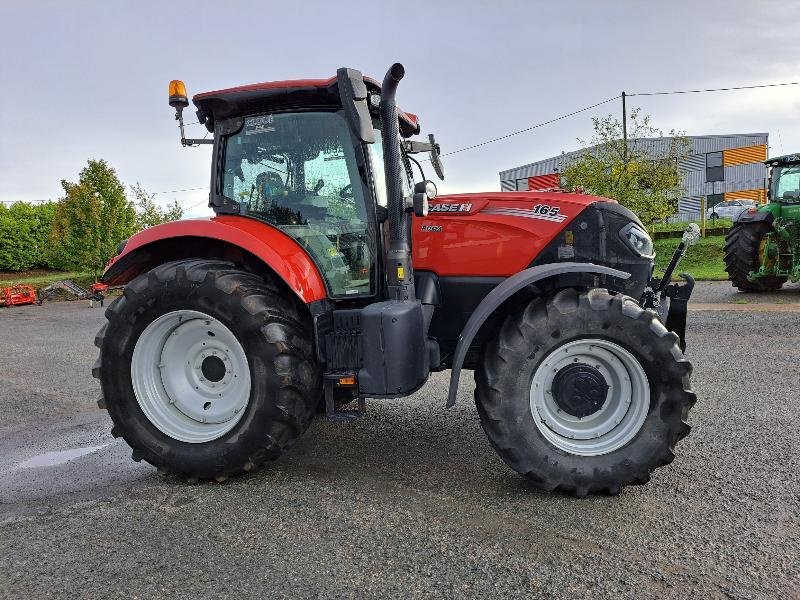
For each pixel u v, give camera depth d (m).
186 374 3.55
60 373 7.16
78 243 23.30
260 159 3.74
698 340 7.03
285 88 3.54
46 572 2.48
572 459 3.05
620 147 18.39
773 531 2.67
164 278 3.41
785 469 3.35
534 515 2.88
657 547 2.56
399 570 2.42
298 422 3.34
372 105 3.64
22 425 4.99
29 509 3.17
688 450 3.67
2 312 16.36
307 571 2.43
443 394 5.31
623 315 3.04
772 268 10.59
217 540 2.71
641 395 3.07
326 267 3.64
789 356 6.06
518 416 3.07
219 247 3.83
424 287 3.74
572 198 3.71
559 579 2.33
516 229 3.65
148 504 3.13
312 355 3.43
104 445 4.36
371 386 3.29
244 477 3.47
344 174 3.63
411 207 3.51
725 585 2.28
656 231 19.62
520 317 3.15
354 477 3.43
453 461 3.66
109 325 3.52
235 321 3.29
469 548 2.58
